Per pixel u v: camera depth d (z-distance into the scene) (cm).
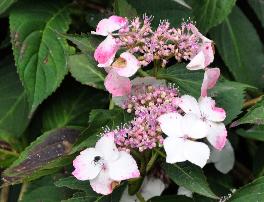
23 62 30
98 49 25
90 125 26
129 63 25
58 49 30
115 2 28
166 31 26
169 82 27
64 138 29
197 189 25
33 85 30
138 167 27
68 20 32
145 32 26
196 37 26
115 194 26
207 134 25
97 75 29
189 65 25
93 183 24
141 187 29
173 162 24
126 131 25
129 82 25
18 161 28
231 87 27
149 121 25
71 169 30
